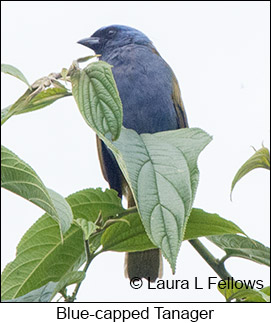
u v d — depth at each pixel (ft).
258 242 10.77
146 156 10.31
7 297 10.66
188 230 10.57
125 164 10.26
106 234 10.61
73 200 10.66
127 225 10.62
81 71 10.37
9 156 10.34
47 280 10.68
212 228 10.56
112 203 10.67
